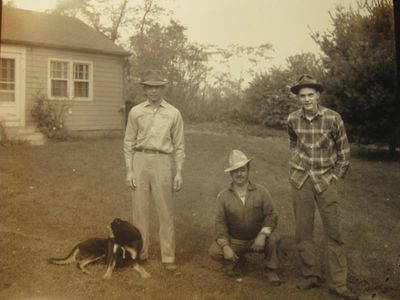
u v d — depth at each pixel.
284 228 4.99
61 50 11.71
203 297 3.37
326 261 3.66
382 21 7.45
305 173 3.56
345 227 4.68
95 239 3.99
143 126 3.96
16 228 4.74
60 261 3.92
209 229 5.05
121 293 3.41
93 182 6.64
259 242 3.62
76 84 12.29
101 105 12.63
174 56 13.65
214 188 6.63
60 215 5.16
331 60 8.20
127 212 5.43
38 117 11.19
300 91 3.51
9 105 11.00
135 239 3.80
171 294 3.41
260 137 11.02
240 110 12.96
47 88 11.52
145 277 3.70
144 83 3.93
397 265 3.87
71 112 11.90
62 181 6.62
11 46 10.84
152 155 3.95
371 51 7.66
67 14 13.64
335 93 8.10
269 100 12.02
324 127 3.49
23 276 3.64
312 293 3.49
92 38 12.69
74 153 8.77
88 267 3.89
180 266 4.02
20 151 8.74
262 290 3.53
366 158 7.89
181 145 4.10
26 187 6.18
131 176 4.03
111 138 12.07
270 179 6.97
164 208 3.95
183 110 13.50
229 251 3.70
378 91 7.69
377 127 7.94
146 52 13.91
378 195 5.69
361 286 3.60
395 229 4.57
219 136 10.81
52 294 3.36
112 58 12.85
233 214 3.82
